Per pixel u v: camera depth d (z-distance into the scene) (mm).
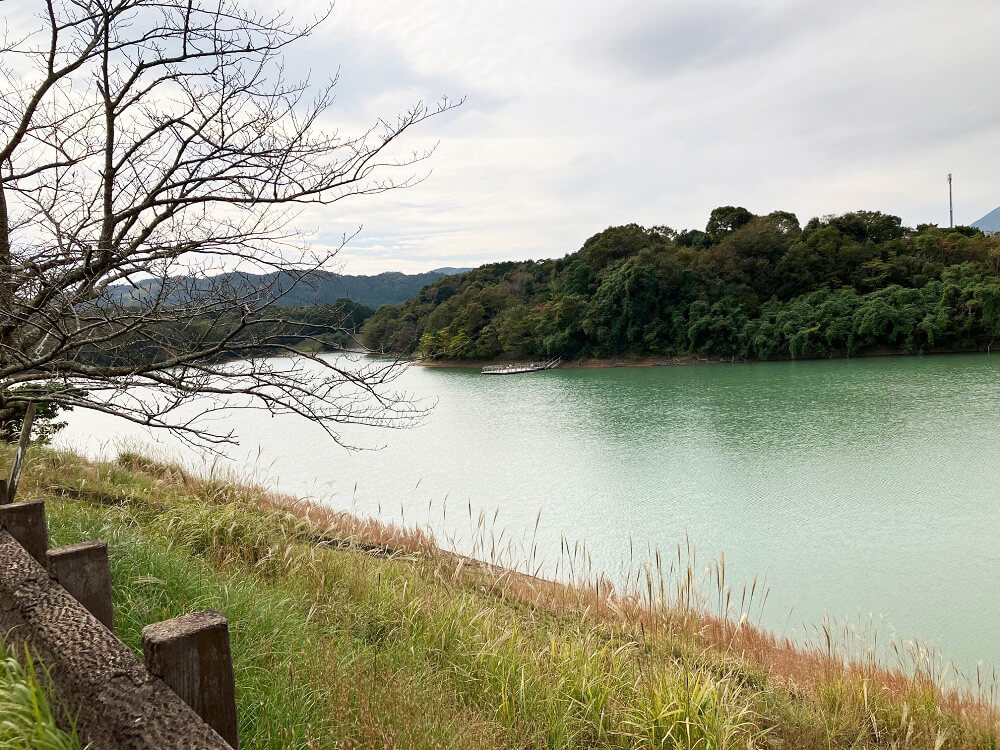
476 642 4602
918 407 32781
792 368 60281
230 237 3391
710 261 78750
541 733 3717
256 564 5285
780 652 7051
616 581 11773
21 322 3400
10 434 9500
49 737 1464
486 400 50031
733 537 14547
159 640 1350
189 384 3633
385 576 5840
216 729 1422
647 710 4074
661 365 74438
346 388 4383
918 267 72312
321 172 3463
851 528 14758
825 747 4723
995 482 18047
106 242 3158
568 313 81062
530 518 16891
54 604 1766
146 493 8016
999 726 5199
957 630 9461
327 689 2982
